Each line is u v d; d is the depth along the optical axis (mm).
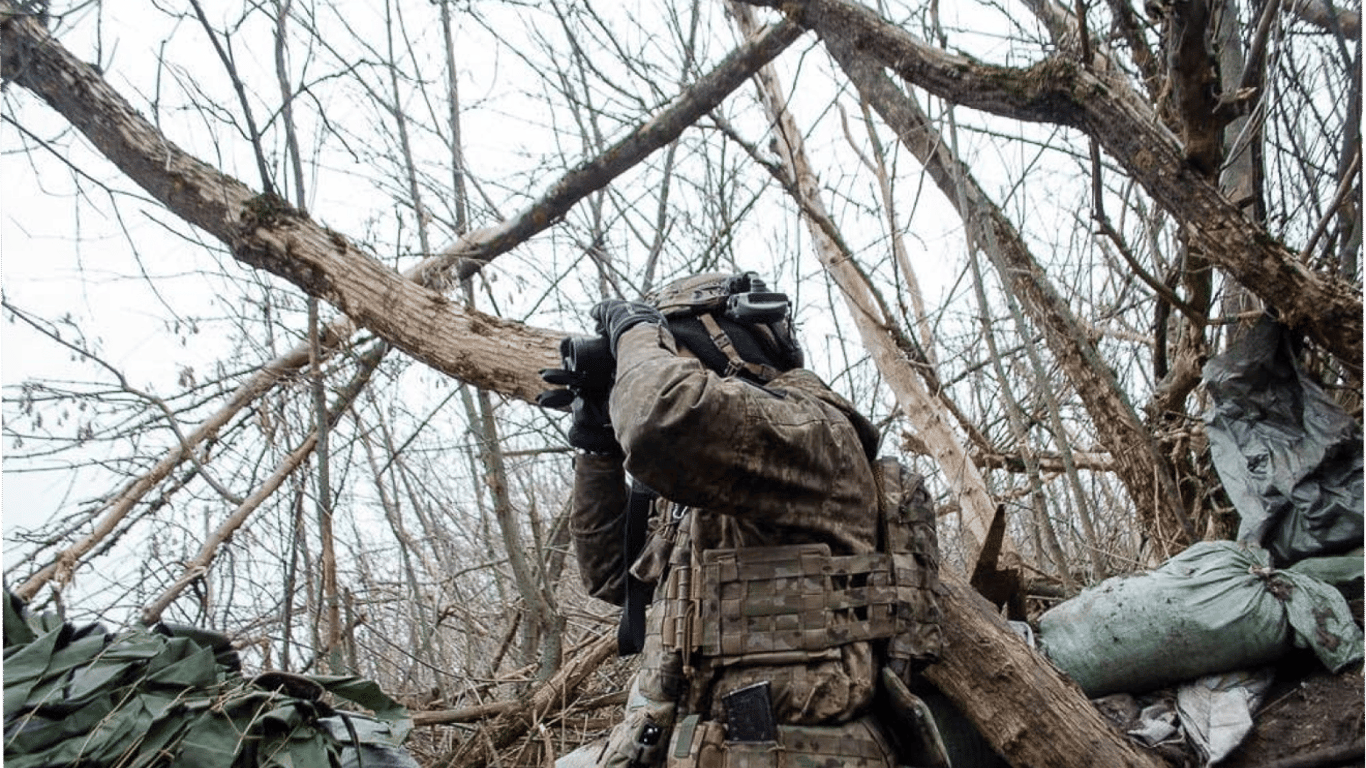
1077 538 5332
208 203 3873
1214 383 3668
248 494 4602
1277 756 2836
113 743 2230
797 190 4762
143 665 2398
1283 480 3432
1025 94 3580
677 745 1816
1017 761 2928
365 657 5676
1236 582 3070
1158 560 4512
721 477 1779
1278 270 3381
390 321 3777
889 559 1953
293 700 2471
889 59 3861
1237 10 4109
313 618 4492
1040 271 4746
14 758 2174
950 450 4898
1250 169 4148
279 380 4473
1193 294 4406
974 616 2996
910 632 1929
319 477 4203
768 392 1934
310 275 3844
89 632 2545
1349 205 3920
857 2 3980
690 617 1902
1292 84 3986
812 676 1823
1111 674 3162
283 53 3834
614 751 1972
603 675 4977
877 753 1817
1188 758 2967
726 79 4777
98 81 3912
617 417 1804
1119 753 2898
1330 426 3449
